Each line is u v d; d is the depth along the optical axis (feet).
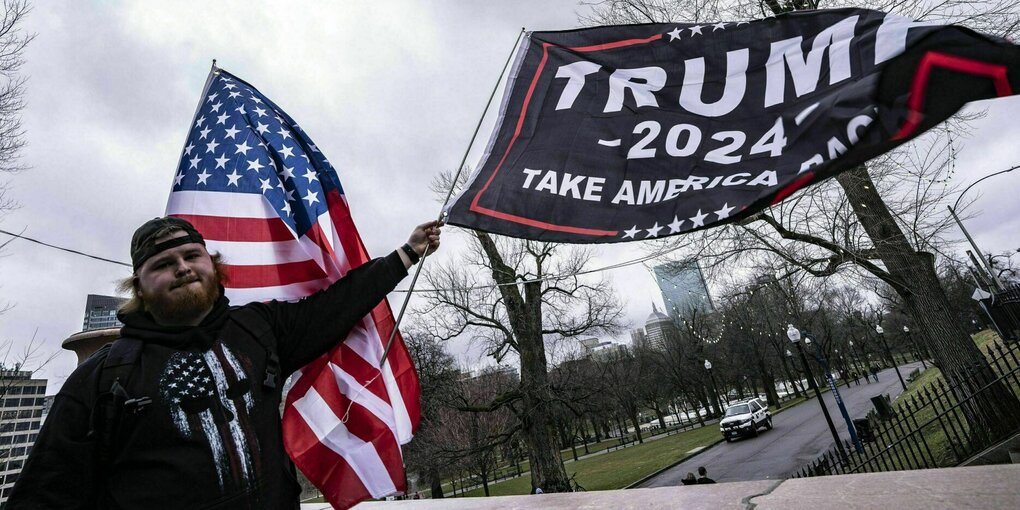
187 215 9.17
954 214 30.73
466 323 69.82
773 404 153.99
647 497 7.14
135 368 4.87
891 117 6.30
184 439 4.58
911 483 5.53
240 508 4.52
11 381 28.58
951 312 30.81
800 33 8.30
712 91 8.61
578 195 8.20
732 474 58.18
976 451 25.52
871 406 86.99
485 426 86.12
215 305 5.79
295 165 9.66
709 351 166.71
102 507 4.37
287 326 6.23
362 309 6.77
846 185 32.04
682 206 7.44
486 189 8.56
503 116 9.53
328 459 7.29
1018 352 34.78
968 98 5.84
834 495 5.59
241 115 10.25
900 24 6.94
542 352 62.64
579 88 9.59
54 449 4.32
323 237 8.96
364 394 7.79
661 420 186.39
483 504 8.95
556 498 8.36
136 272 5.65
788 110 7.57
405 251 7.66
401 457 7.34
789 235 33.12
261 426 5.10
